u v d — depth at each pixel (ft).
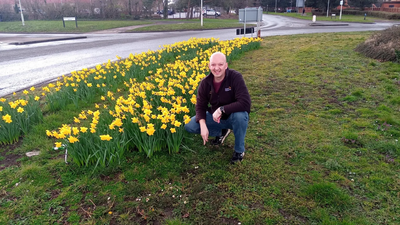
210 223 8.13
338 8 189.67
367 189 9.30
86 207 8.89
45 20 129.70
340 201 8.66
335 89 19.99
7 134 13.09
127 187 9.71
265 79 23.24
